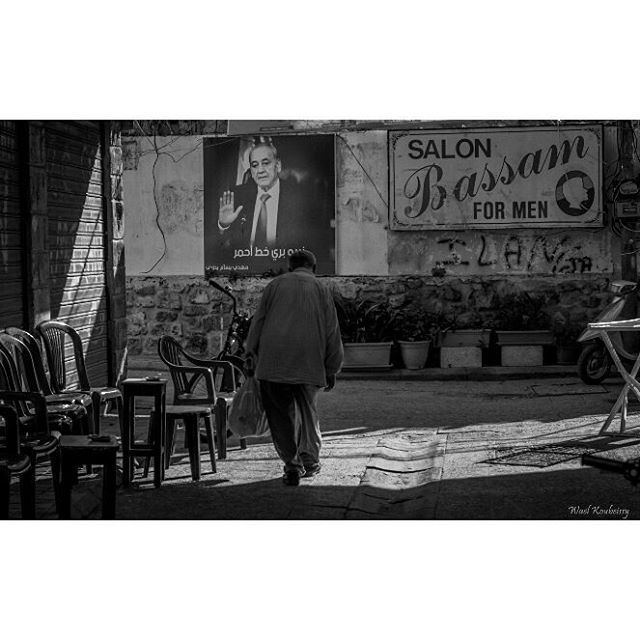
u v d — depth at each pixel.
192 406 7.61
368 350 13.66
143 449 7.10
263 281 14.74
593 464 6.62
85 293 9.91
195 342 14.92
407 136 14.23
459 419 9.95
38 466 7.89
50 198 9.09
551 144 14.04
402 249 14.45
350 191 14.52
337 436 9.13
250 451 8.49
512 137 14.09
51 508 6.51
